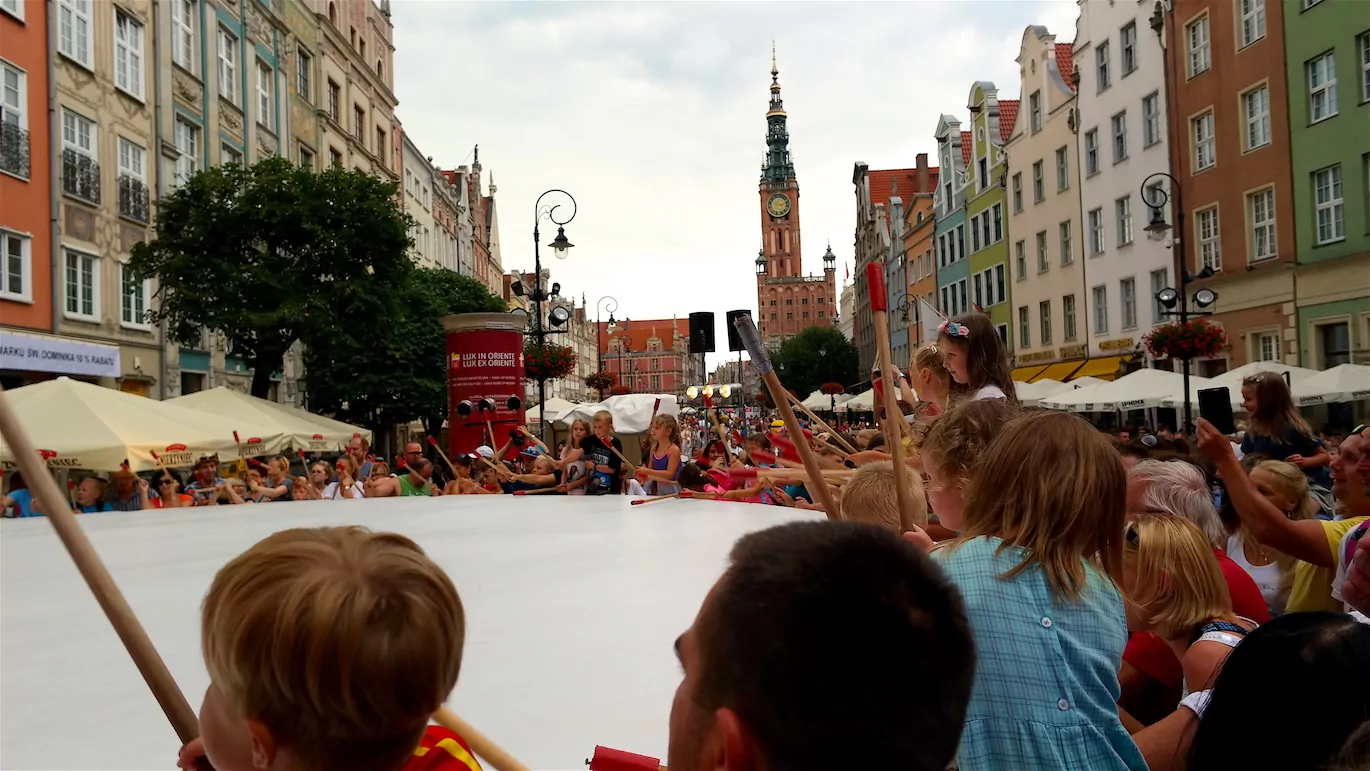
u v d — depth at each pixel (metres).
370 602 1.08
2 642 2.72
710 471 8.59
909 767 0.97
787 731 0.95
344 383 27.28
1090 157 31.22
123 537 5.23
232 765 1.16
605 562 3.77
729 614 1.01
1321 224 21.14
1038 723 1.49
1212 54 24.39
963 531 1.80
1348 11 19.88
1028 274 36.06
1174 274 26.28
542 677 2.21
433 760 1.39
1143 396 17.31
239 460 12.69
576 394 100.31
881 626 0.97
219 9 25.27
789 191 146.25
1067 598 1.58
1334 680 1.58
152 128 21.66
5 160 16.53
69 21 18.58
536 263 20.67
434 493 11.52
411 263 20.08
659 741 1.80
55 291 17.75
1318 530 2.81
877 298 2.22
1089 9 30.64
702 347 8.48
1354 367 15.77
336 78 34.75
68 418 10.02
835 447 5.51
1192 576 2.29
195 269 17.75
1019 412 2.14
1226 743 1.67
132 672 2.38
